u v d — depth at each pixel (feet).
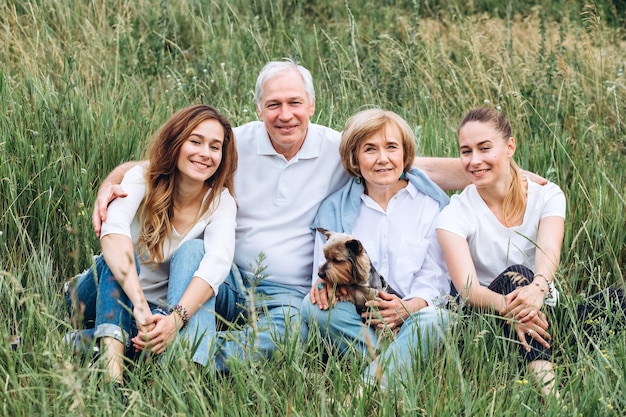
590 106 18.79
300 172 13.47
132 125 17.17
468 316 11.84
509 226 13.08
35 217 14.30
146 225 12.48
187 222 12.63
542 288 11.92
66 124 15.70
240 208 13.50
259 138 13.52
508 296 11.93
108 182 12.80
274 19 25.43
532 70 21.04
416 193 13.34
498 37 23.89
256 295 12.54
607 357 11.19
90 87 19.12
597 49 23.40
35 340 11.07
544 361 11.69
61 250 13.88
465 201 13.14
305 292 13.26
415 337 11.61
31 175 14.94
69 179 14.52
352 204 13.25
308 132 13.61
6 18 21.34
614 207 15.43
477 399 10.34
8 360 10.40
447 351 11.00
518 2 28.32
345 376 11.02
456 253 12.70
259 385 10.83
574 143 17.81
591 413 10.17
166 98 19.38
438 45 23.53
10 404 9.86
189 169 12.26
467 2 28.35
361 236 13.15
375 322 11.89
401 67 20.57
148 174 12.46
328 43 23.48
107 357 10.76
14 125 15.92
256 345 11.35
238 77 20.52
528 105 19.30
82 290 12.16
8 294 12.24
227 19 24.34
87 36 21.33
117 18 22.61
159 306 12.21
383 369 10.54
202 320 11.69
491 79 20.20
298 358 11.12
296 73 13.21
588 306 12.55
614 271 13.69
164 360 10.84
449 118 19.57
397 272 12.80
